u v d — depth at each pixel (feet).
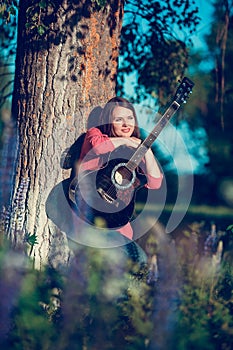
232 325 15.33
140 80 37.09
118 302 14.83
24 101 23.29
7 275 14.32
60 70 23.08
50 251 22.04
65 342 13.87
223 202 87.66
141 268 17.19
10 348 13.74
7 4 24.94
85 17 23.27
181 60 37.47
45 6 22.79
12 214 22.59
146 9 36.32
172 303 14.48
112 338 14.06
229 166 91.50
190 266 16.79
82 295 14.35
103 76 23.67
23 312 13.89
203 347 13.74
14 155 23.20
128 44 36.76
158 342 13.67
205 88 68.39
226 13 36.27
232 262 18.54
